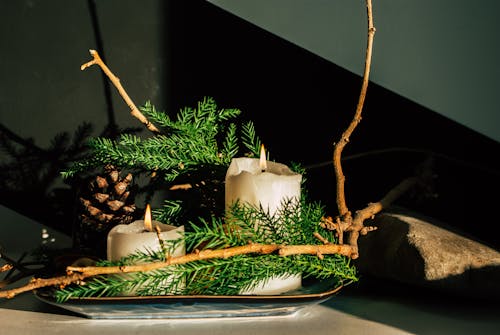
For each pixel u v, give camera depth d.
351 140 1.13
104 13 1.12
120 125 1.13
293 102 1.13
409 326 0.86
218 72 1.13
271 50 1.13
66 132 1.13
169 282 0.86
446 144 1.12
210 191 1.00
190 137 0.99
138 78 1.13
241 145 1.14
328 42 1.06
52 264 0.91
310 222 0.88
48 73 1.13
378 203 1.01
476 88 1.07
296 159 1.14
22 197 1.14
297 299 0.84
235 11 1.06
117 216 0.98
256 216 0.86
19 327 0.84
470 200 1.14
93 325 0.85
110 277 0.85
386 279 0.98
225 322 0.86
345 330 0.84
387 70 1.07
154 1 1.12
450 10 1.06
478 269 0.90
